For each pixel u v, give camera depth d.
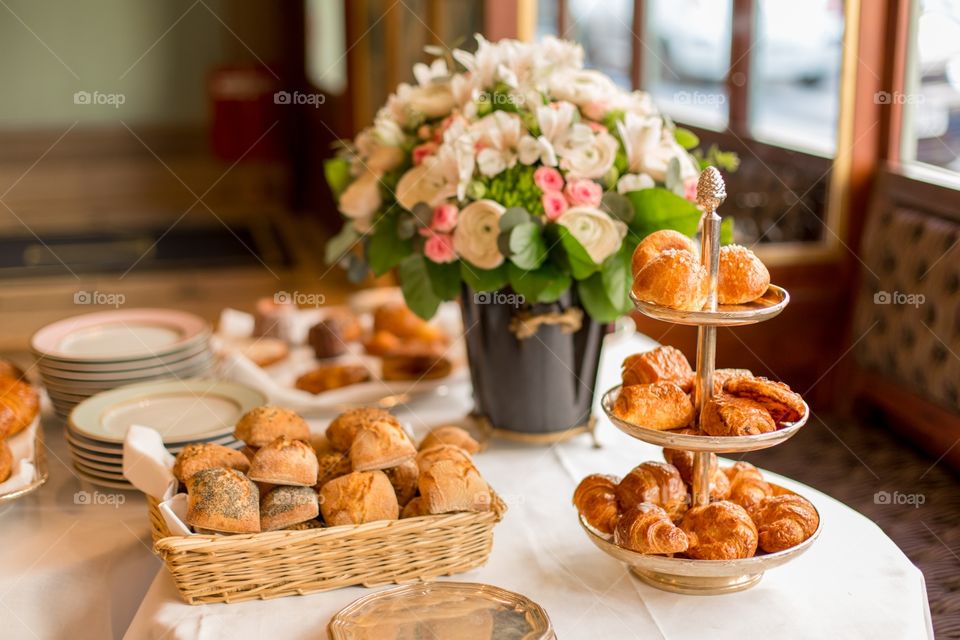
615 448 1.51
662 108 3.32
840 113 2.47
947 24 2.20
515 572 1.14
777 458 2.10
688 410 1.06
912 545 1.72
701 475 1.09
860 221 2.54
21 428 1.44
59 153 6.85
